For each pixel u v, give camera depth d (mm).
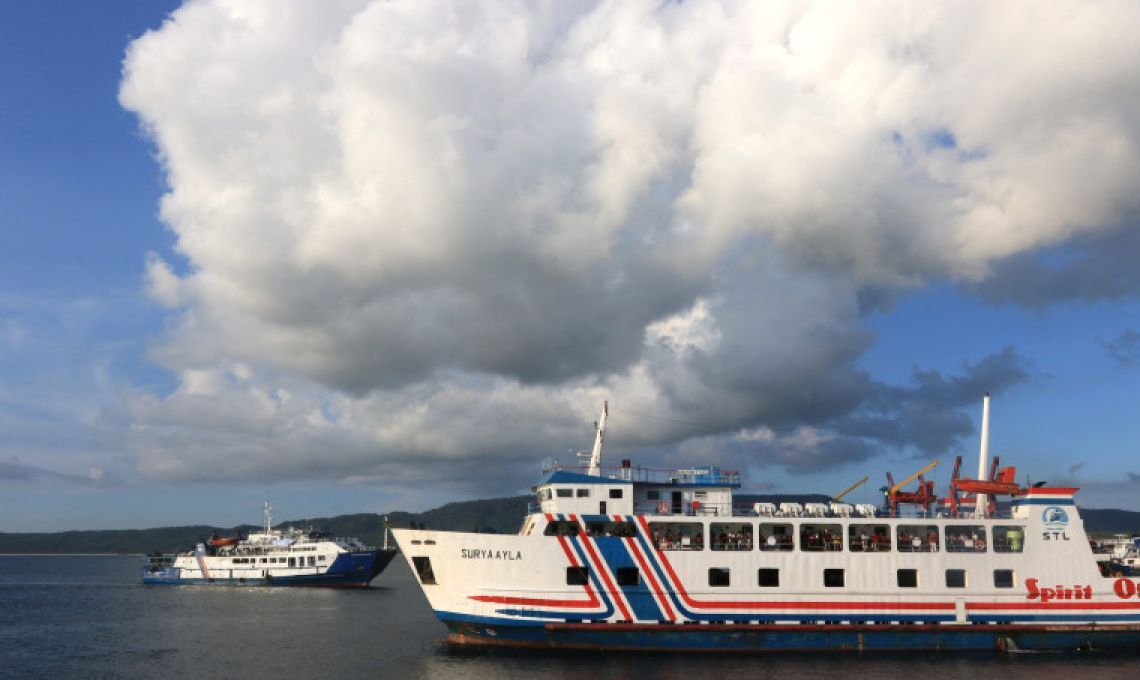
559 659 54906
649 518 56562
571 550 55906
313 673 57875
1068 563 57750
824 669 52562
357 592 124938
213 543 140875
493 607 55688
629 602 55344
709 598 55469
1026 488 59531
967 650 56594
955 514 61156
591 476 57594
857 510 59594
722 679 50094
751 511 58844
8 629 84562
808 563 56219
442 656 60500
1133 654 56969
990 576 57156
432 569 56875
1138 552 84125
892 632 56156
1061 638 56781
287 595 120000
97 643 73375
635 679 50156
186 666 61531
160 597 120562
